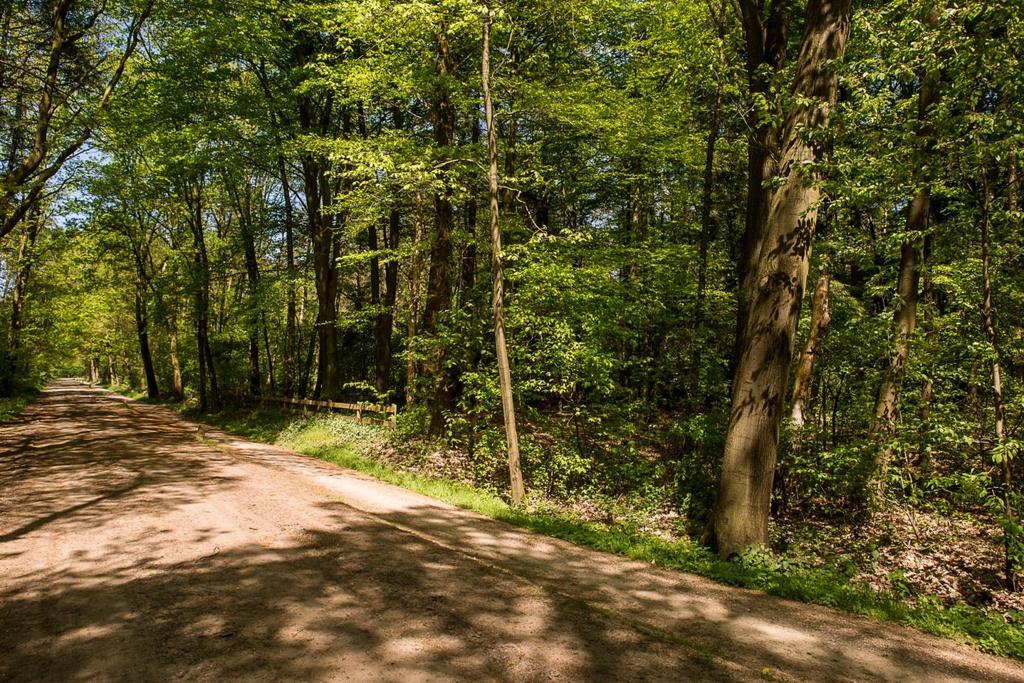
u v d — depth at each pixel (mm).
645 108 14984
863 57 7098
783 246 7371
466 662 3945
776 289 7379
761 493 7301
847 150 6977
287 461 13289
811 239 7371
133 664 3752
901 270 9750
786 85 8508
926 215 9531
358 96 14141
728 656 4262
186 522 7227
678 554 7191
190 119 19719
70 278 30859
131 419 23172
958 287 8703
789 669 4098
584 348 10422
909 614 5465
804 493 9875
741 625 4930
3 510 7598
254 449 15422
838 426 11391
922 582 7031
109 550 6062
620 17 15227
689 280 13914
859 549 7930
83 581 5191
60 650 3922
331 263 21672
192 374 36438
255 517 7633
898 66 6211
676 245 14430
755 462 7316
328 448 15156
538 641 4340
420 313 22297
